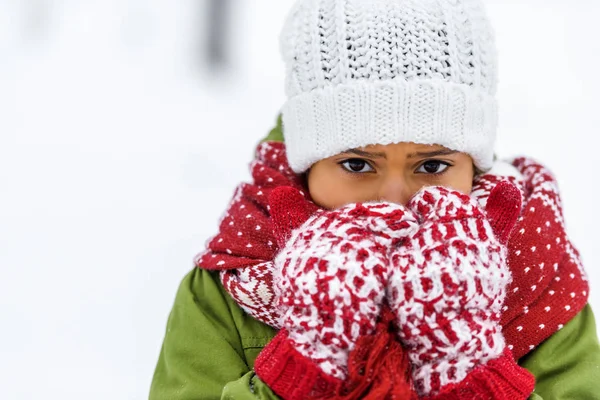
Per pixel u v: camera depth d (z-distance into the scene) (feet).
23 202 13.87
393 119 5.03
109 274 11.05
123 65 25.03
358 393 4.18
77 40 28.04
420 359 4.30
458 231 4.35
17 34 28.68
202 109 20.75
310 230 4.54
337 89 5.14
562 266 5.36
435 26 5.11
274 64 26.58
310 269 4.30
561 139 16.55
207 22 26.45
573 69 22.24
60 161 16.17
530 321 5.09
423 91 5.02
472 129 5.22
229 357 5.32
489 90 5.39
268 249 5.36
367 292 4.24
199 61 26.37
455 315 4.22
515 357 5.06
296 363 4.30
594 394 5.02
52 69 24.16
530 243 5.28
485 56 5.30
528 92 20.13
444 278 4.21
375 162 5.17
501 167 5.76
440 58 5.08
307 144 5.36
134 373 8.77
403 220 4.48
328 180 5.33
